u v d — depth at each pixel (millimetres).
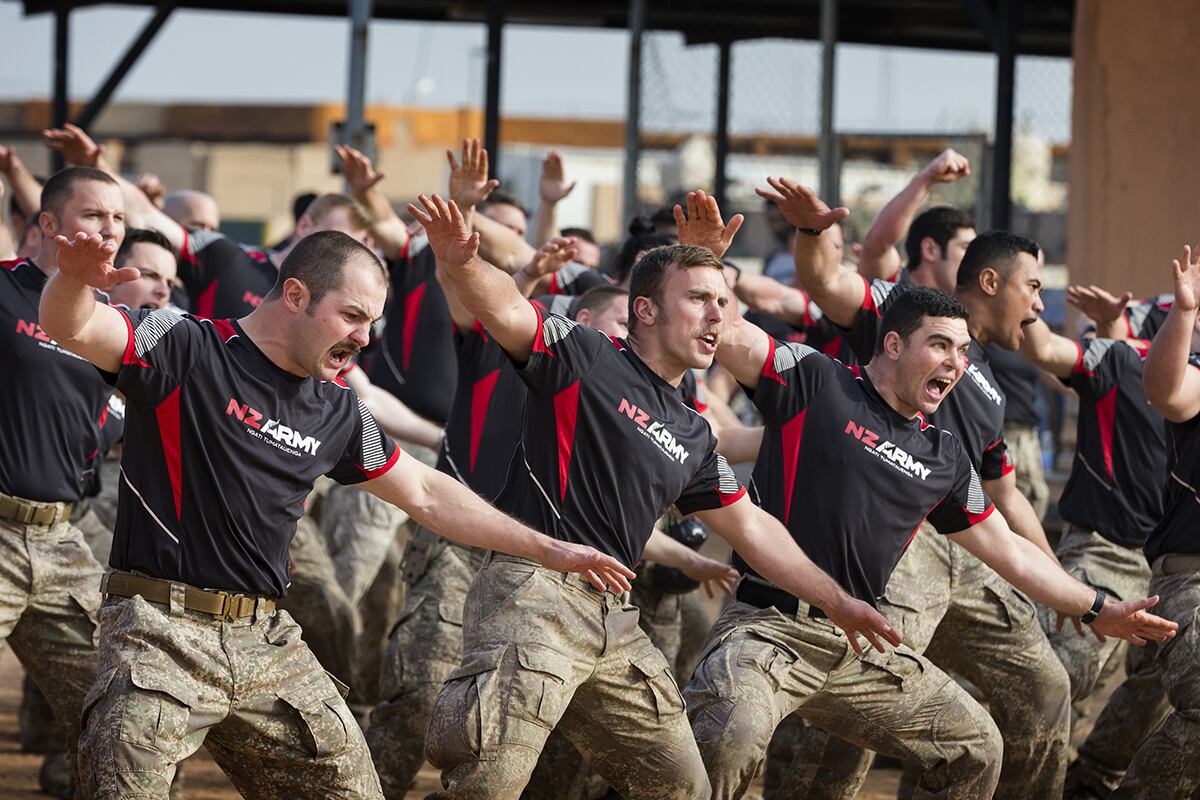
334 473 10219
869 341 14125
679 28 30266
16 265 12211
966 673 13750
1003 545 12344
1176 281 12938
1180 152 25250
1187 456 13289
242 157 80875
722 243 11633
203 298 17172
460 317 13336
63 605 12133
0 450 11867
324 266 9531
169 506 9508
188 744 9398
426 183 68562
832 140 28844
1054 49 34250
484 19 38344
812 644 11641
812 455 11805
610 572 10133
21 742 16234
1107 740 14797
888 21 36375
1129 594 15328
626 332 13047
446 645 13219
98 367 9297
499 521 10289
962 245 15562
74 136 15906
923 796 12109
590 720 10805
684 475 10914
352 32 27266
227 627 9633
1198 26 25109
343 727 9922
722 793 11109
